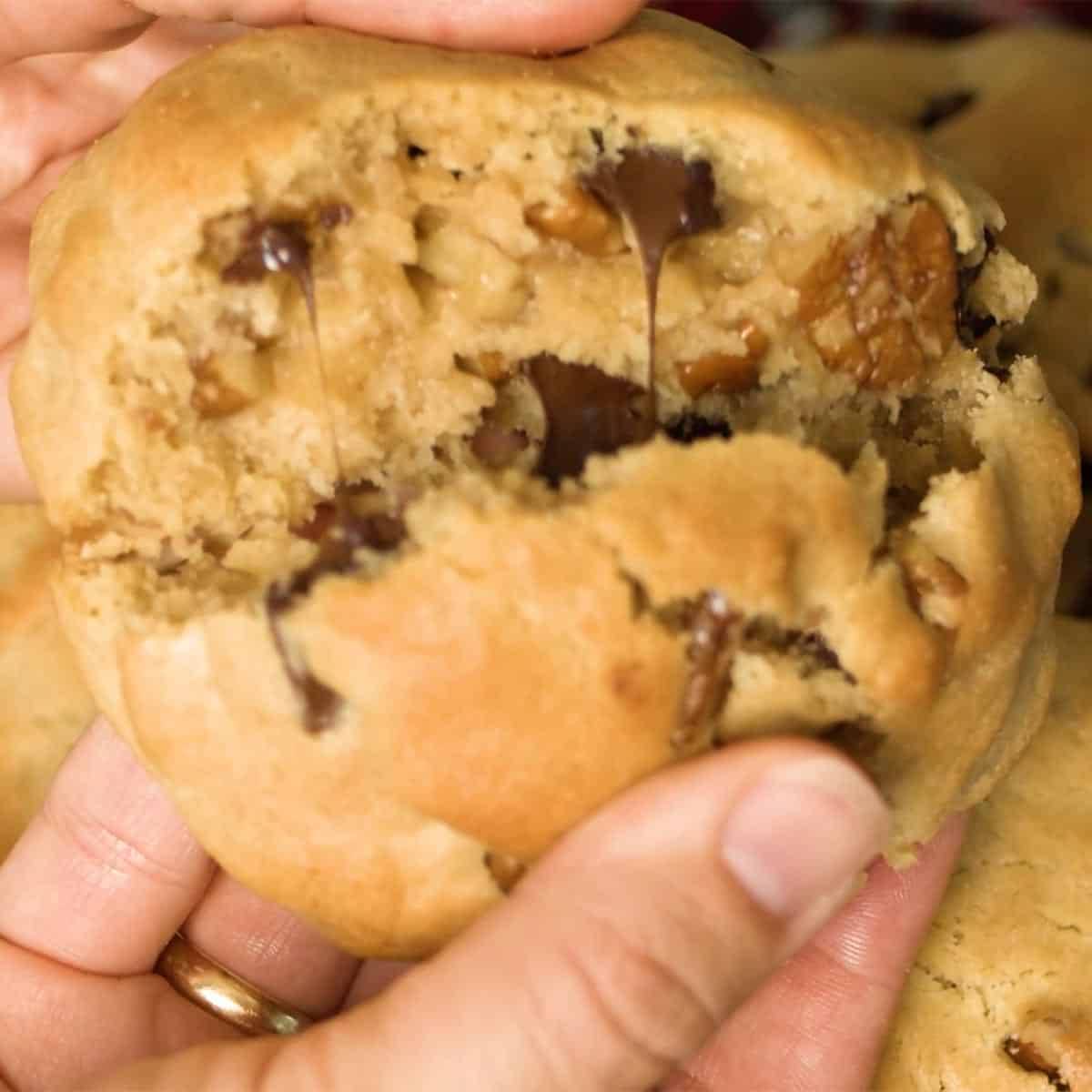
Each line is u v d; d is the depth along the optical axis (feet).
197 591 0.87
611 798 0.84
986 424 0.90
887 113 1.37
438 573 0.83
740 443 0.83
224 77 0.86
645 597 0.83
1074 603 1.19
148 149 0.85
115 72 1.08
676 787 0.83
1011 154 1.28
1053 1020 0.98
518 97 0.85
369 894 0.87
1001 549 0.87
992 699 0.89
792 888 0.85
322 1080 0.86
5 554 1.16
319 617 0.83
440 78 0.85
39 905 1.04
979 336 0.92
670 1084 1.01
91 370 0.86
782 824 0.84
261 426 0.87
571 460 0.86
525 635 0.82
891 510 0.87
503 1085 0.84
